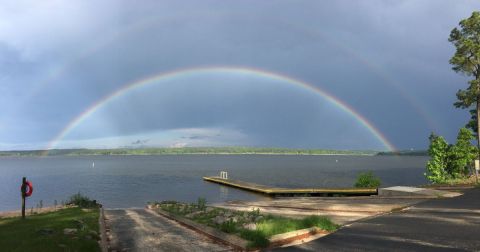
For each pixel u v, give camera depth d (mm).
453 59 40625
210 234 12594
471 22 39969
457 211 16250
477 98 41312
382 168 129500
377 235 11672
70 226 14281
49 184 76062
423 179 73000
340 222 14672
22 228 14250
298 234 11406
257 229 11477
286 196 41281
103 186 70750
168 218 19750
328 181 73188
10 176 103188
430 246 10016
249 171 116062
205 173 108625
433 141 35594
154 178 89938
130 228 15492
